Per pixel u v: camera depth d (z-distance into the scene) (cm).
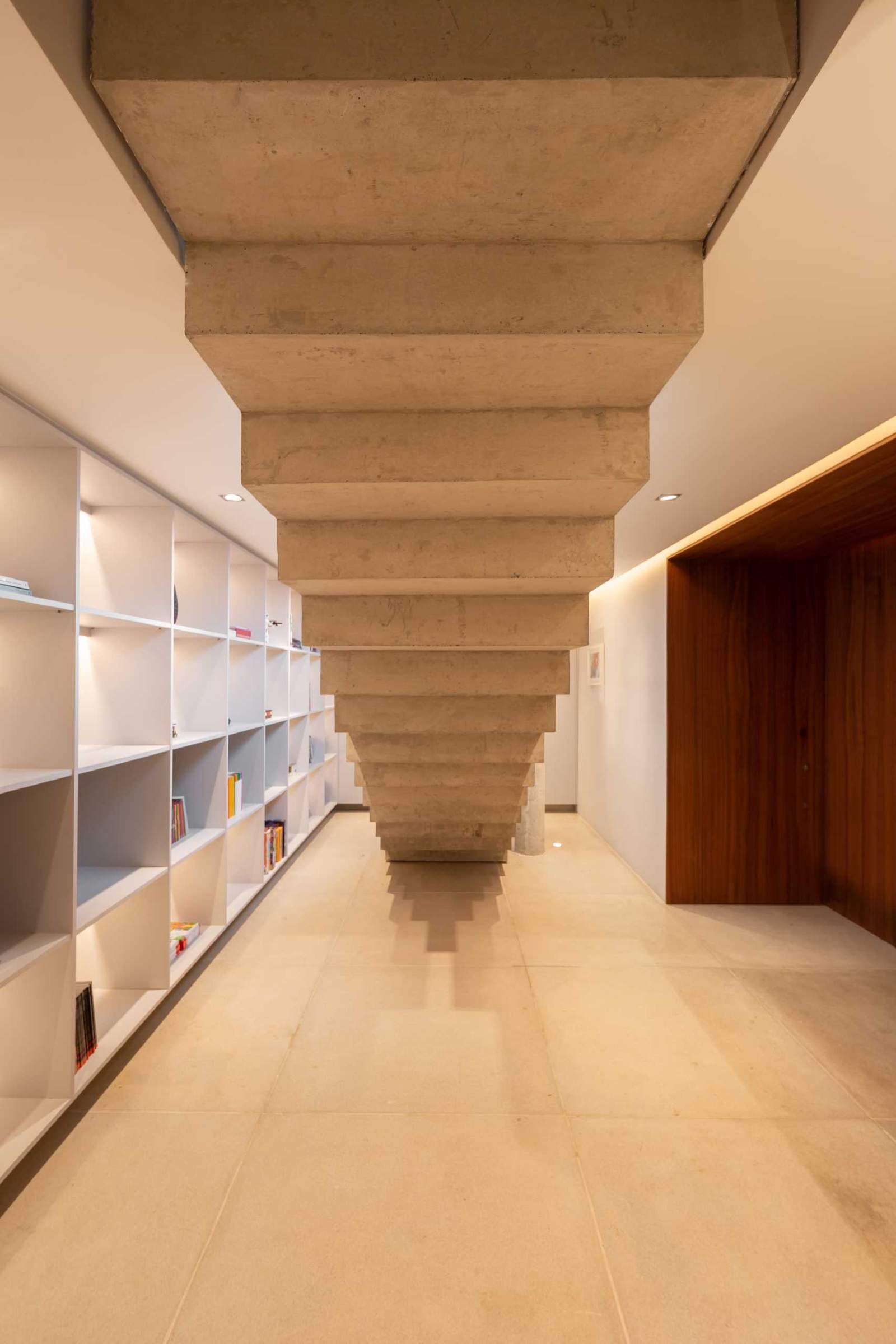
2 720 222
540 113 97
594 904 447
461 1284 164
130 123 99
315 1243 175
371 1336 151
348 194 113
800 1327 155
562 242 127
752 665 447
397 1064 257
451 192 113
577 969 344
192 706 381
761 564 447
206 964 349
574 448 162
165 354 174
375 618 256
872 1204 190
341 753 768
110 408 208
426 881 496
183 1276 166
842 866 426
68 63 89
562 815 744
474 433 162
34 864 219
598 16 93
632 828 531
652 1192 194
